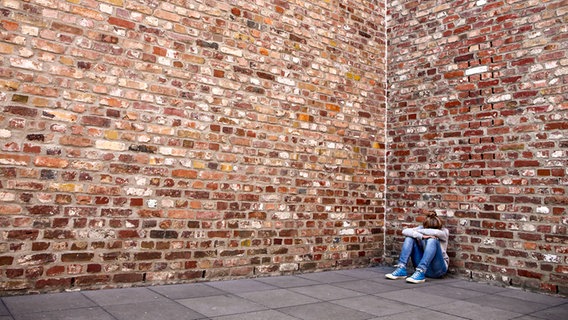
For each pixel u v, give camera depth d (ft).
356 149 17.30
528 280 13.73
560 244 13.19
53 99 10.69
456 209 15.85
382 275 15.52
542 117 14.02
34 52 10.52
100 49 11.47
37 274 10.18
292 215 15.05
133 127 11.85
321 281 13.92
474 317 10.08
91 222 11.01
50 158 10.55
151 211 11.98
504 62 15.15
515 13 15.05
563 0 13.96
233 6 14.15
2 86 10.06
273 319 9.15
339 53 17.13
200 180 12.95
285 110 15.14
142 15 12.25
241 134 13.93
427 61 17.44
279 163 14.82
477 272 14.98
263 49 14.75
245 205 13.87
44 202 10.39
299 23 15.93
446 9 17.04
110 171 11.39
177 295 10.91
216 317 9.09
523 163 14.29
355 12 17.97
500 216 14.65
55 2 10.89
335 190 16.43
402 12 18.61
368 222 17.48
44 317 8.37
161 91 12.40
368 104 17.94
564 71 13.69
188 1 13.16
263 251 14.21
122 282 11.39
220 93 13.57
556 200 13.42
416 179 17.24
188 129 12.82
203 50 13.33
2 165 9.94
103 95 11.43
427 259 14.55
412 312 10.34
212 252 13.05
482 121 15.49
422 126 17.30
